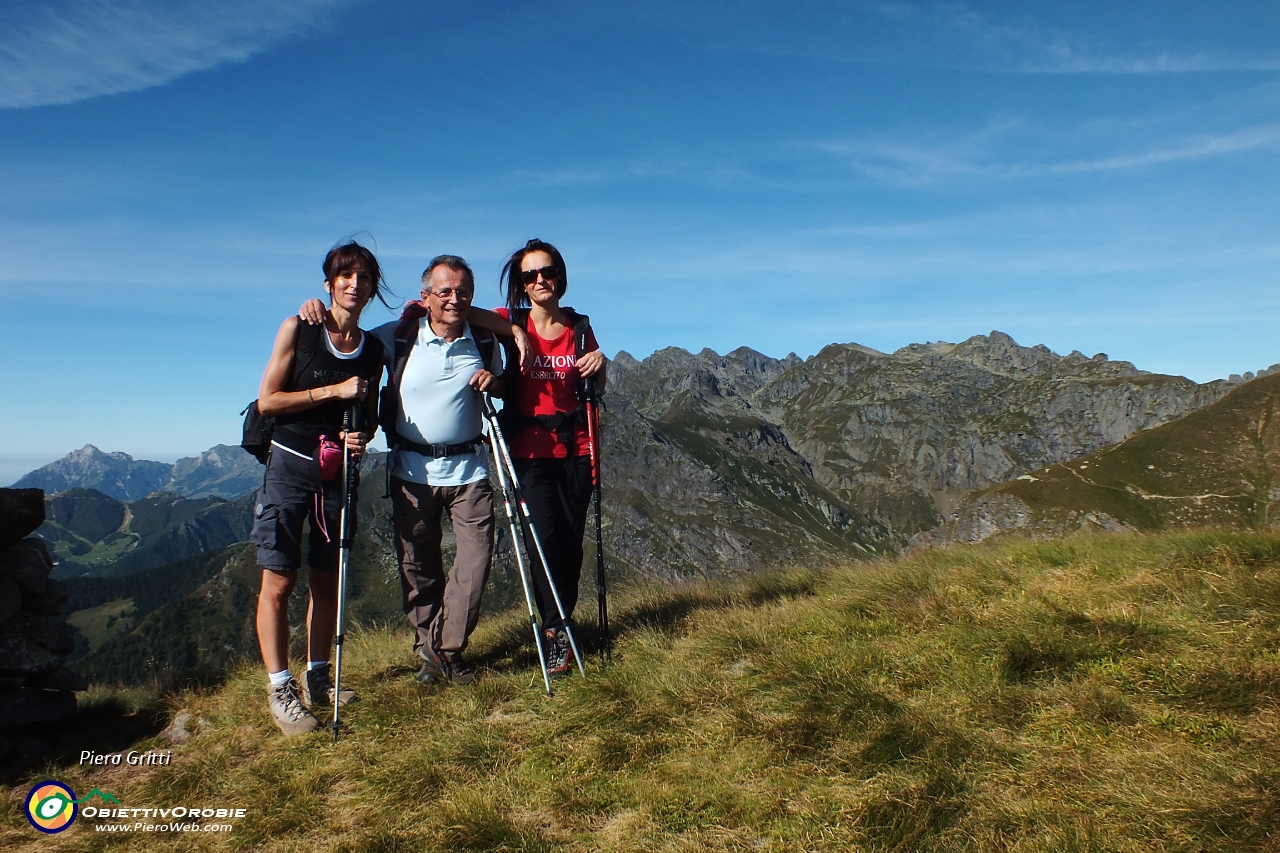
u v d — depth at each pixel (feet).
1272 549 23.18
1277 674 14.76
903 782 12.89
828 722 15.19
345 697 19.11
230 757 16.70
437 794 14.06
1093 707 14.62
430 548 19.75
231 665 23.88
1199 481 568.82
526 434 20.71
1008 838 11.25
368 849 12.42
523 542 19.54
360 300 18.26
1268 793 11.17
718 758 14.61
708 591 29.25
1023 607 20.62
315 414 18.30
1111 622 18.40
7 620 17.84
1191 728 13.82
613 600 29.12
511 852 12.14
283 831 13.44
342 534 18.11
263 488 18.12
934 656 18.22
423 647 20.01
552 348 21.01
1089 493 574.56
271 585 17.80
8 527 17.90
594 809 13.43
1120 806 11.69
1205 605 18.92
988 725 14.90
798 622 22.08
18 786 16.10
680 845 12.11
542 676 19.34
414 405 19.27
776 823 12.46
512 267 21.16
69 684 18.60
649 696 17.03
